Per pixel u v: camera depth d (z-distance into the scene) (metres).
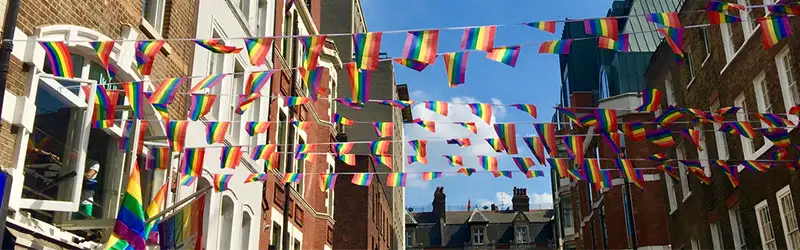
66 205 7.74
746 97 16.72
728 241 18.33
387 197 41.50
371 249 31.56
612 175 27.56
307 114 23.58
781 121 10.66
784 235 14.82
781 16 7.60
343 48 37.88
